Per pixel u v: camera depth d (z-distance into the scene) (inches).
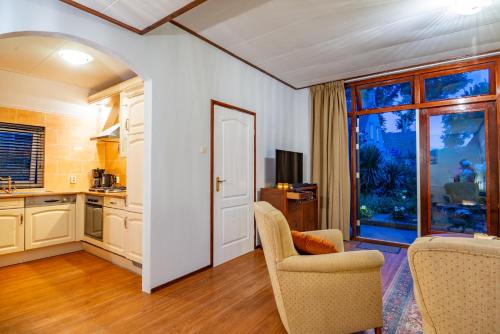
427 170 150.7
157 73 102.0
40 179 148.9
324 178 174.7
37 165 147.6
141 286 104.3
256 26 110.0
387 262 130.3
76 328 76.5
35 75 144.7
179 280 108.8
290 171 159.9
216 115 127.8
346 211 167.9
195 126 117.0
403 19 103.9
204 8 97.4
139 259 112.2
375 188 171.0
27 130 144.9
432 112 149.4
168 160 105.3
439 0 91.5
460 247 34.9
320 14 100.8
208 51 123.5
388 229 166.9
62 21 77.4
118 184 164.1
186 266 112.2
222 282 107.8
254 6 96.2
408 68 152.3
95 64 129.1
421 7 95.8
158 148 101.7
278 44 125.5
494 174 134.7
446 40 120.4
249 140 148.3
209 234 123.5
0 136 136.9
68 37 80.2
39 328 76.5
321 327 66.9
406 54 135.4
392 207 165.3
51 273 117.6
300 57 139.4
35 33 74.3
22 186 143.5
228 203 134.4
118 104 160.7
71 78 149.6
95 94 154.3
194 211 116.0
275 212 70.4
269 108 163.8
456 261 35.3
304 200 154.2
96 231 138.7
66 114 157.8
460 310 36.3
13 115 139.8
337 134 170.6
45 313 84.5
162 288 102.0
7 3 68.5
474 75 140.1
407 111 159.3
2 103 136.5
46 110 150.3
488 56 134.7
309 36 117.8
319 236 90.5
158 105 102.0
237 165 140.1
